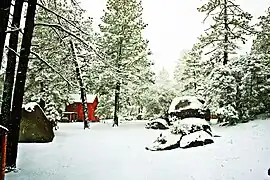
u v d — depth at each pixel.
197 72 43.31
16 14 10.79
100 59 12.83
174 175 9.30
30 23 10.81
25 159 11.93
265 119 18.47
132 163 11.25
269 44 26.73
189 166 10.30
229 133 16.28
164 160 11.54
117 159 12.04
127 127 26.66
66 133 21.12
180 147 13.89
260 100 19.25
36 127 16.47
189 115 23.84
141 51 30.33
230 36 25.08
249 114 19.67
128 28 29.78
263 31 26.61
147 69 30.69
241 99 19.61
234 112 19.23
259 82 19.34
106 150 14.18
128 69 29.06
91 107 49.59
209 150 12.62
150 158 12.05
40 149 14.23
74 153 13.38
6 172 9.82
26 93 28.28
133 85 29.66
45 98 26.59
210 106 20.75
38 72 26.62
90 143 16.41
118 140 17.56
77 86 13.12
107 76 27.62
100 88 29.94
